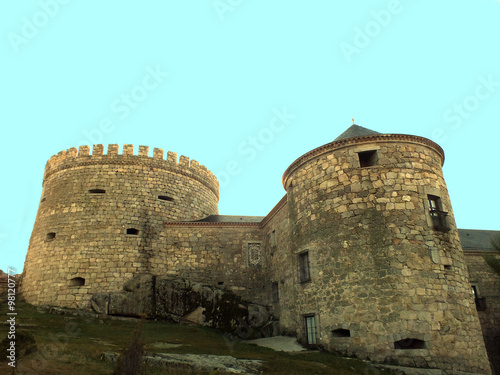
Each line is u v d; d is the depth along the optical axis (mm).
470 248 30062
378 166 20562
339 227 20297
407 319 17484
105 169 31375
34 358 12781
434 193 20406
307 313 20781
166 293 26828
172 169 33500
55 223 29500
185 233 30359
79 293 26750
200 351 17422
